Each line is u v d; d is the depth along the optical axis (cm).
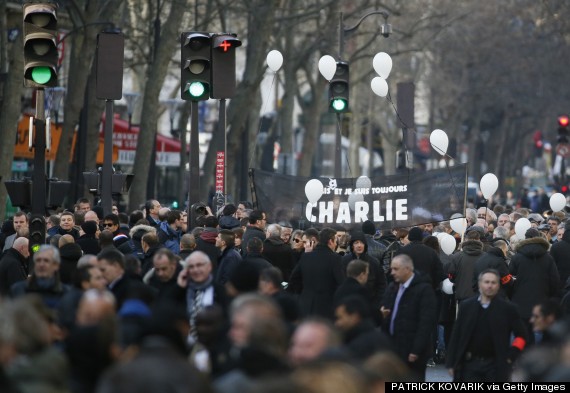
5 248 4109
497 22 13088
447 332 4141
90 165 7000
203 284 2639
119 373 1523
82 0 7131
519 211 5438
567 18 11662
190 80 4069
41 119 3578
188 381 1540
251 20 8225
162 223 4241
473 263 3981
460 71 14238
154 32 7644
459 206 4362
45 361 1780
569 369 1661
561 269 4184
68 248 3170
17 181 3644
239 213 5097
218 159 4500
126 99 8681
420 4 11356
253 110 9769
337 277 3391
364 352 2300
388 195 4438
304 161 9431
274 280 2595
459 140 15375
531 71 13638
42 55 3453
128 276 2809
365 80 12181
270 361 1744
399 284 3008
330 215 4538
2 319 1711
